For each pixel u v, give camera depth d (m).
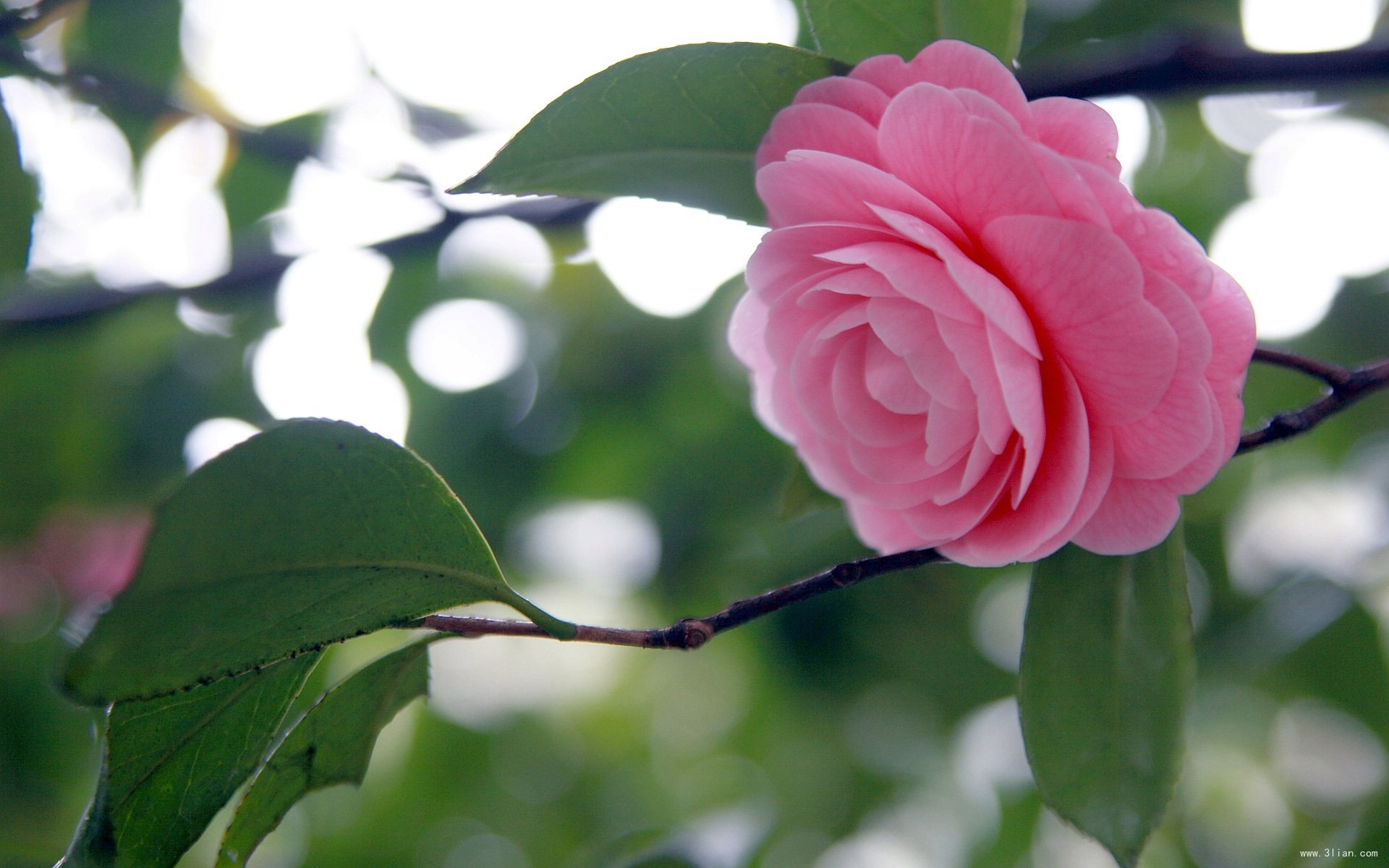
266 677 0.64
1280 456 1.01
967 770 1.07
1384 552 0.93
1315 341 0.96
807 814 1.12
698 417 1.04
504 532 1.05
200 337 1.02
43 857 0.84
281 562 0.61
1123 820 0.65
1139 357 0.62
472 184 0.66
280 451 0.61
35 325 0.83
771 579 0.95
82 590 1.05
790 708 1.08
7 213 0.81
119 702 0.61
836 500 0.70
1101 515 0.65
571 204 0.81
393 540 0.62
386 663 0.65
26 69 0.81
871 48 0.67
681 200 0.67
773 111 0.66
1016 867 1.01
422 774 1.26
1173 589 0.66
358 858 1.21
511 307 1.06
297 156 0.83
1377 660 0.87
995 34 0.67
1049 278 0.63
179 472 1.03
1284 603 0.91
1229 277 0.63
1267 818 1.14
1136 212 0.63
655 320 1.05
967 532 0.66
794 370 0.67
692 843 0.91
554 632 0.63
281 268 0.83
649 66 0.65
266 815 0.64
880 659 0.97
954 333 0.63
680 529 1.03
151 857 0.63
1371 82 0.73
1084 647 0.66
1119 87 0.74
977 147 0.62
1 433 1.01
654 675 1.44
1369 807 0.82
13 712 1.02
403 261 0.83
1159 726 0.65
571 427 1.05
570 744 1.44
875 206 0.64
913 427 0.66
